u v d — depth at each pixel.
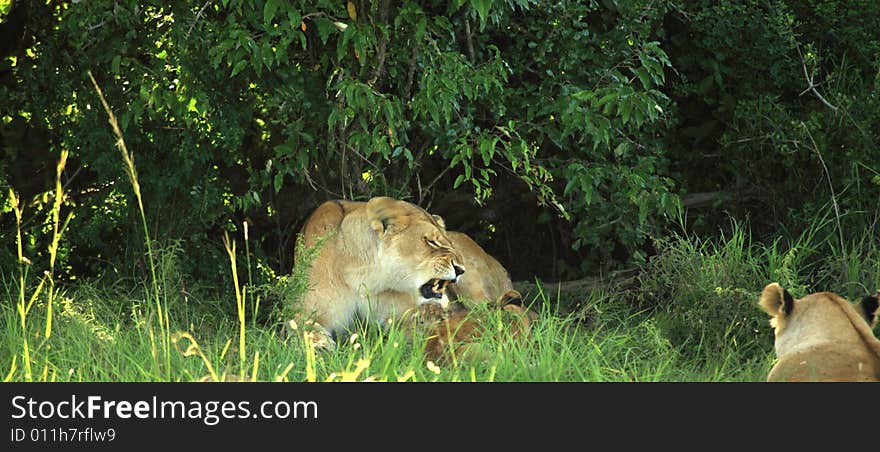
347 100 9.91
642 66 11.21
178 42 10.15
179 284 10.22
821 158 11.45
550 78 11.19
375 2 10.14
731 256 10.17
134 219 11.12
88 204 11.38
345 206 9.86
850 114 11.84
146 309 9.04
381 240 9.23
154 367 7.37
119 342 8.23
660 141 11.74
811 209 11.59
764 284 9.96
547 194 11.09
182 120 10.76
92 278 11.43
